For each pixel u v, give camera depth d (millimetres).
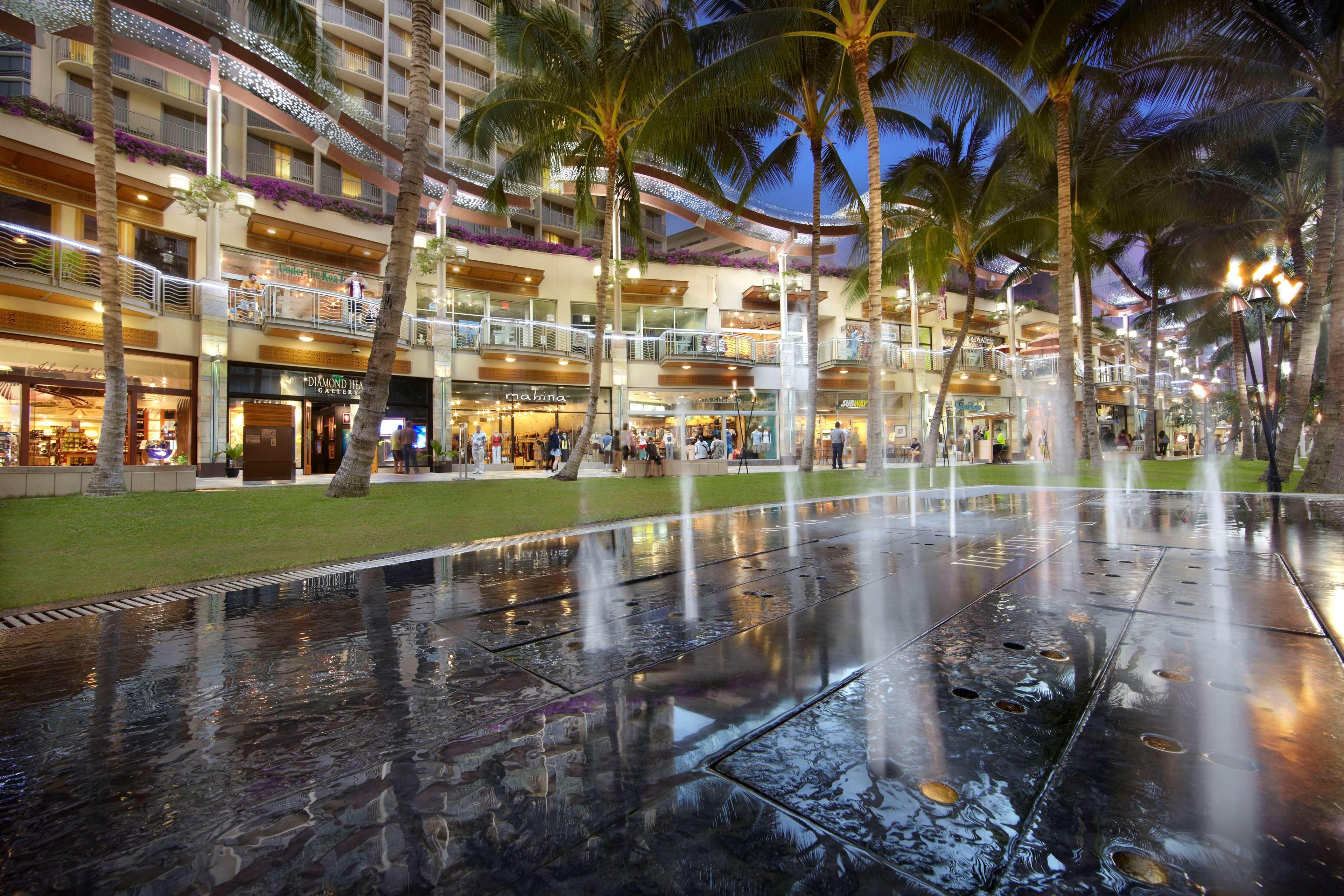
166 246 17000
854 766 1434
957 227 18062
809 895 992
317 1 30328
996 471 18500
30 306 13484
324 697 1934
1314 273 11242
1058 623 2652
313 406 18812
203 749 1574
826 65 14773
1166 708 1740
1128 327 38281
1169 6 11281
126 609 3186
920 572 3859
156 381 15922
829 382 28062
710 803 1284
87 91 23281
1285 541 4941
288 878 1054
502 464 21688
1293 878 1018
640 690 1952
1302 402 11359
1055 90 13984
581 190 14898
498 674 2123
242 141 25969
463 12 35250
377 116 31219
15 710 1851
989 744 1537
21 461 13656
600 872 1062
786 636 2516
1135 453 33094
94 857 1123
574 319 25016
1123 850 1104
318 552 4922
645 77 12039
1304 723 1626
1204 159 16188
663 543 5309
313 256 20156
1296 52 11062
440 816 1254
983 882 1022
